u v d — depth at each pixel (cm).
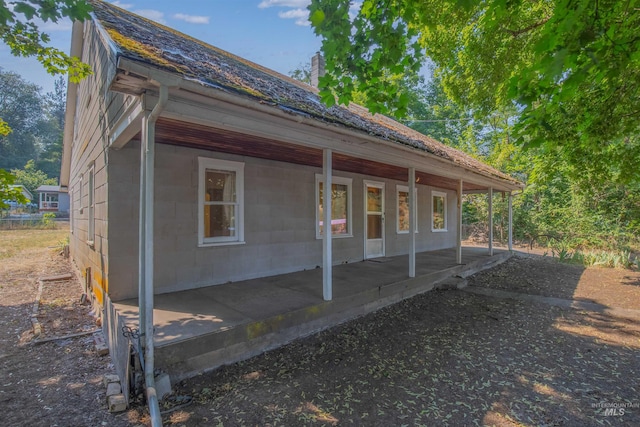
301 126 398
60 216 3559
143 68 241
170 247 491
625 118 464
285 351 382
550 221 1653
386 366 350
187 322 357
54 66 537
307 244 694
